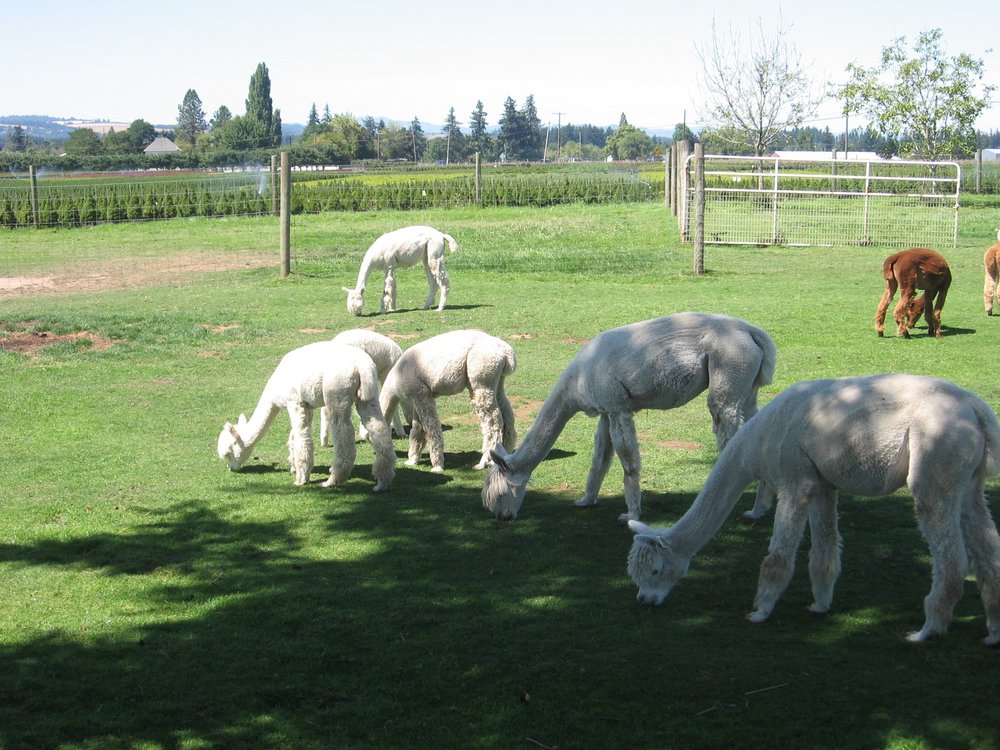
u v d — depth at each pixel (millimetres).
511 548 7195
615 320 16453
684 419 10906
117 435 10461
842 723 4711
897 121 45469
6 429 10672
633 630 5777
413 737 4719
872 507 7902
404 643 5668
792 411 5684
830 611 5984
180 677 5316
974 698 4883
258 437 9047
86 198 37500
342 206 41312
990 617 5363
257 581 6637
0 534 7551
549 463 9414
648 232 29922
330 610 6145
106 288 21688
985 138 79250
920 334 14859
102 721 4883
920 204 30672
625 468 7504
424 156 129750
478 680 5230
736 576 6633
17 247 29812
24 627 5953
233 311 18016
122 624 5988
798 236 27781
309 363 8562
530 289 20234
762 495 7809
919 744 4516
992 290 16359
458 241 28766
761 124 50969
